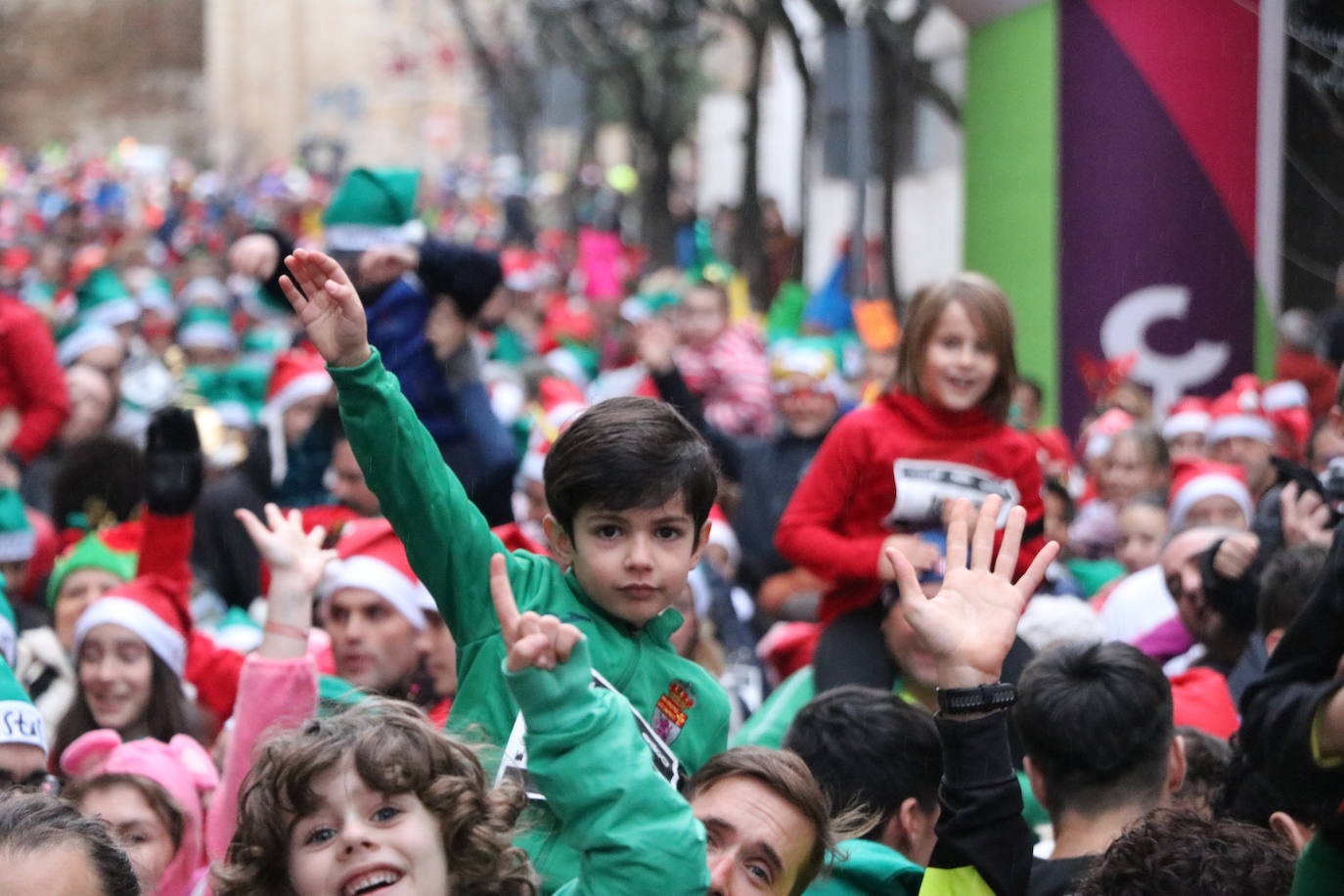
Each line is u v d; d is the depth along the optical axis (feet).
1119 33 61.16
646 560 20.34
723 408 70.64
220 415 68.74
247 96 411.13
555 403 56.70
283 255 39.40
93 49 406.21
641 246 170.19
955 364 32.22
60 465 47.06
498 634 21.16
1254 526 36.29
